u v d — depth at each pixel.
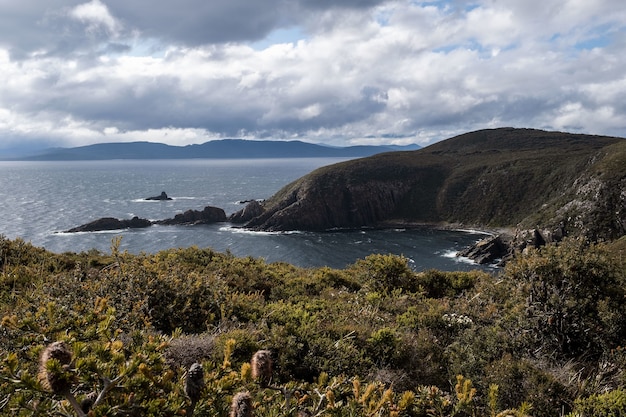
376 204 148.62
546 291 7.55
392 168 164.12
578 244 7.98
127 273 7.59
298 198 142.38
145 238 97.94
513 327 7.37
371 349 6.58
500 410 4.96
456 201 147.62
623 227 92.50
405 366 6.26
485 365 6.09
